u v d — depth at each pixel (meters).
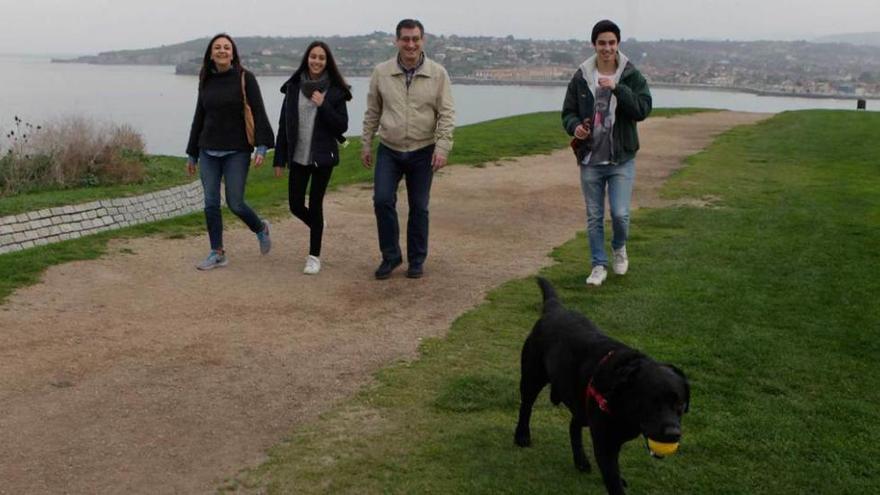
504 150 19.03
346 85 7.88
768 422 5.01
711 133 23.06
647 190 13.62
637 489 4.24
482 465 4.41
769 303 7.34
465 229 10.62
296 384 5.45
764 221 10.83
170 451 4.52
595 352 3.94
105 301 7.08
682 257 8.95
